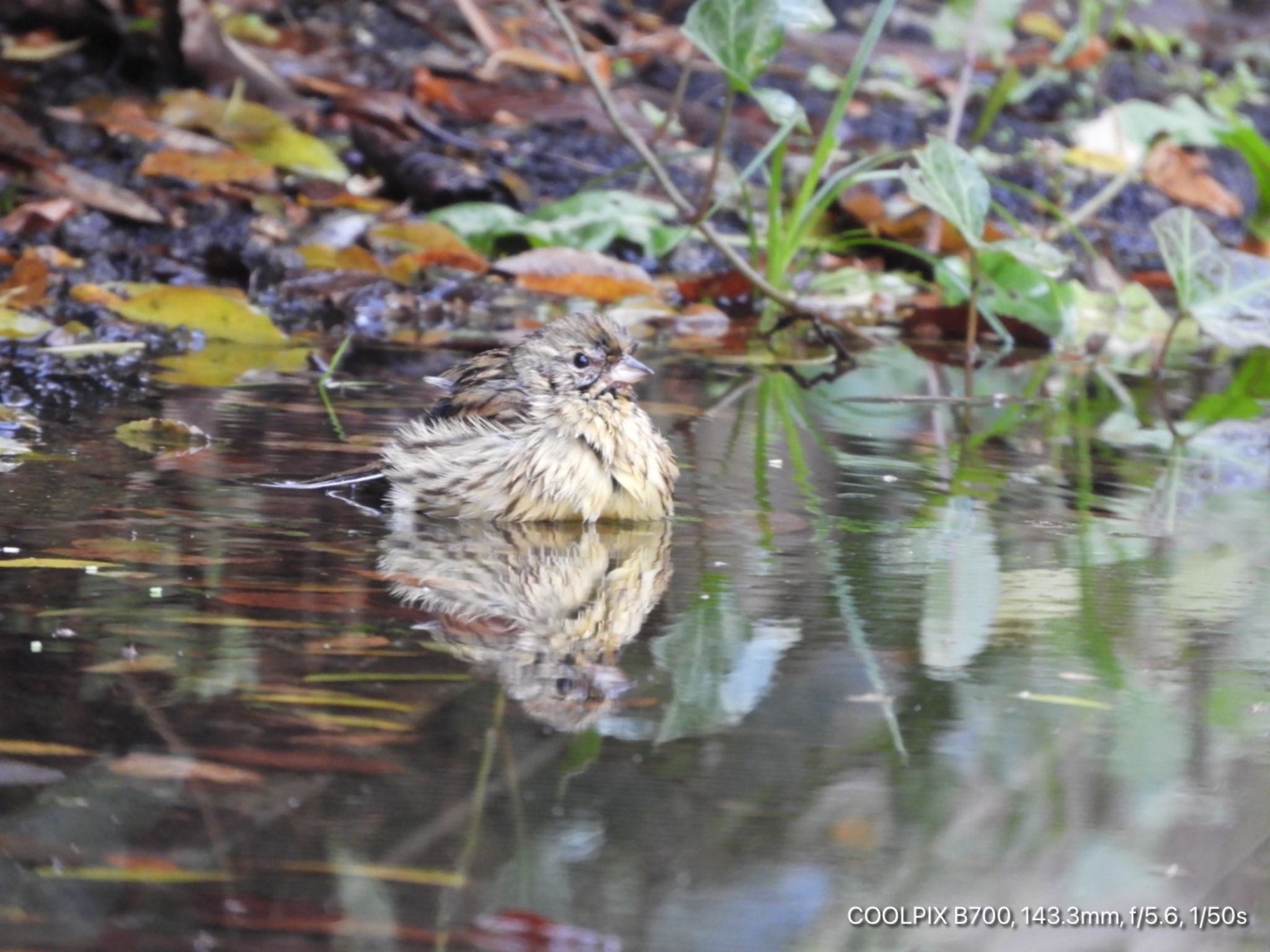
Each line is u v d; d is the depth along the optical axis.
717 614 7.17
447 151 17.86
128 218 15.26
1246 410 12.50
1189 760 5.70
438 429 9.32
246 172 15.70
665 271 16.36
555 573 7.79
